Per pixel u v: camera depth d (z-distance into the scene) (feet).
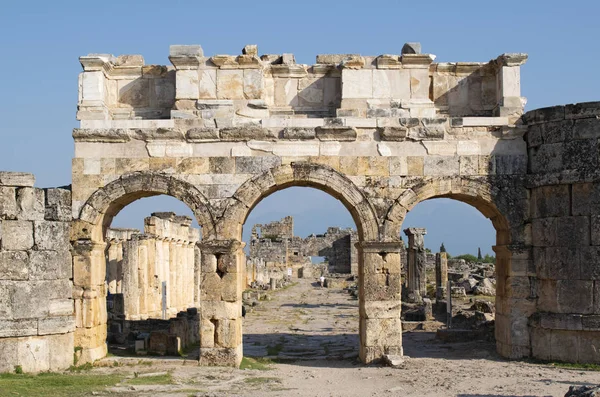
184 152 80.94
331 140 81.10
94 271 80.59
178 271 141.49
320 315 149.38
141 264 119.03
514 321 80.84
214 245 79.00
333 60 85.71
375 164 80.94
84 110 81.71
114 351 86.12
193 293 157.69
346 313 154.51
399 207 80.33
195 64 83.25
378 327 79.25
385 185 80.74
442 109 86.48
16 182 72.49
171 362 79.05
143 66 85.76
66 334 75.15
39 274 73.36
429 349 91.86
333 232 378.32
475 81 87.20
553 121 79.30
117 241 137.18
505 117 82.33
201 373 73.20
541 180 79.66
